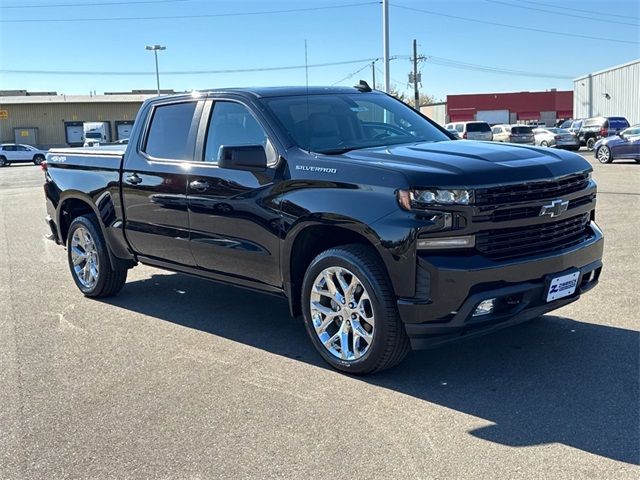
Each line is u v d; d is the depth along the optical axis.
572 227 4.63
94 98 64.88
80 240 7.06
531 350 4.95
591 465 3.31
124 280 6.96
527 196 4.24
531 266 4.22
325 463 3.44
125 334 5.74
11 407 4.29
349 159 4.53
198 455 3.58
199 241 5.54
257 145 4.88
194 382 4.60
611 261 7.69
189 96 5.84
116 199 6.35
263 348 5.27
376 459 3.46
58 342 5.57
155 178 5.87
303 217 4.62
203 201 5.40
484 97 70.50
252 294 7.00
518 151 4.65
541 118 71.00
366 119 5.53
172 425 3.95
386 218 4.17
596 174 19.77
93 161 6.65
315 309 4.76
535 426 3.76
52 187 7.21
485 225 4.08
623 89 39.12
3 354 5.29
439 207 4.02
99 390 4.52
